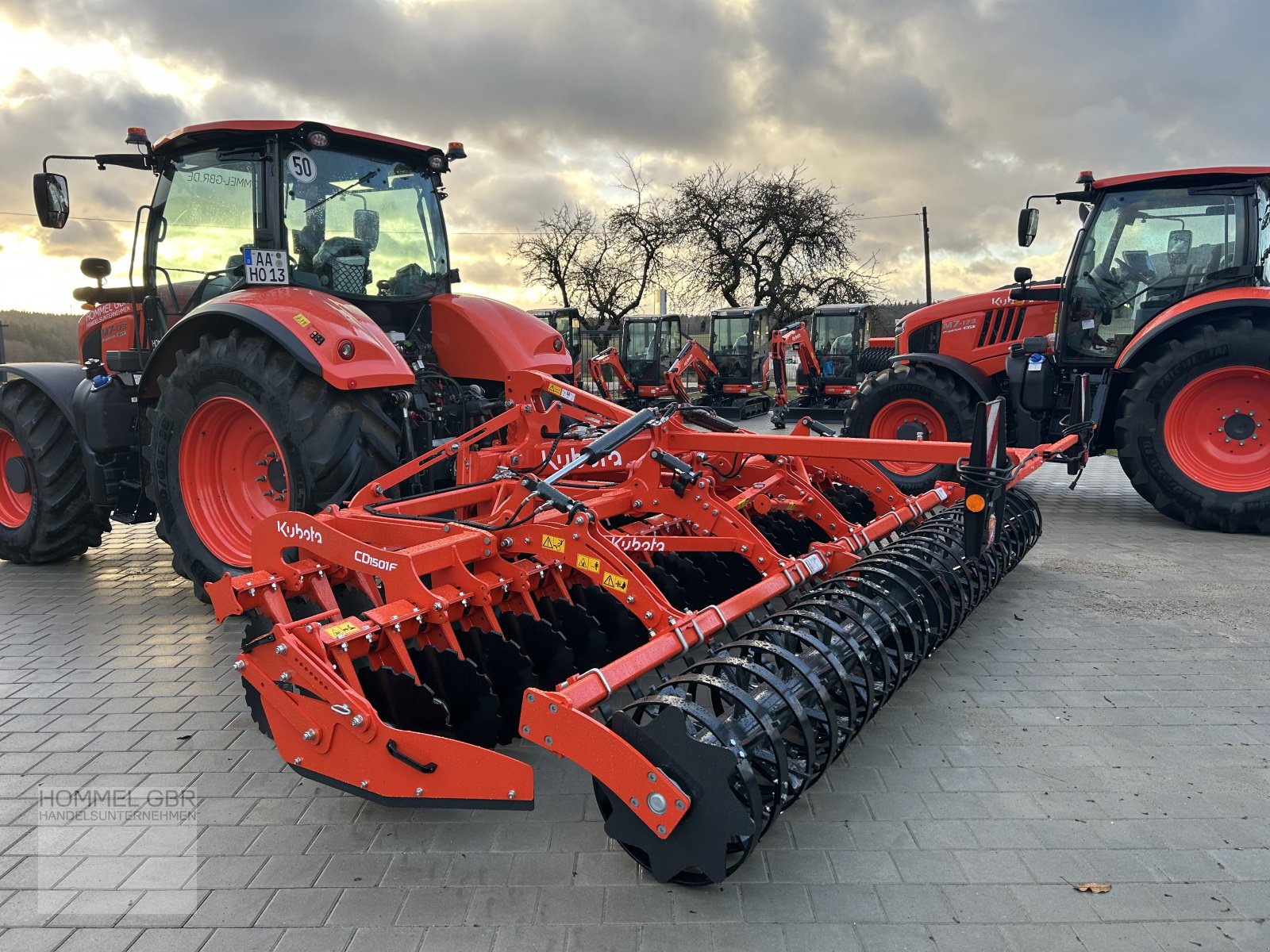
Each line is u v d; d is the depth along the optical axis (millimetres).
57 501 6098
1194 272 7508
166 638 4848
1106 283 7867
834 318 20828
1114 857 2715
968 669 4234
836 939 2354
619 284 36625
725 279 35062
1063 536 7078
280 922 2455
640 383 22891
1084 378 7445
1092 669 4219
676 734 2422
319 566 3305
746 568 4508
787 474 4926
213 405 4973
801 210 33750
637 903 2514
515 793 2561
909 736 3545
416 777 2713
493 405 5953
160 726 3732
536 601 3812
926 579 3842
